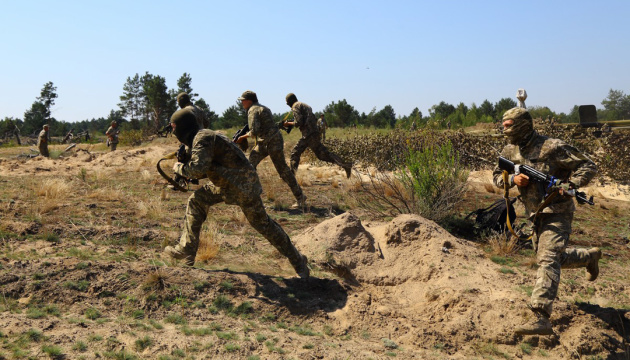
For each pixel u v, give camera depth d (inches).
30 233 215.2
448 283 191.2
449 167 288.4
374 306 179.2
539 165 167.2
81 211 263.4
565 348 159.0
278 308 166.2
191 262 182.9
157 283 163.8
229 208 296.0
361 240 219.1
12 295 150.6
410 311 179.6
